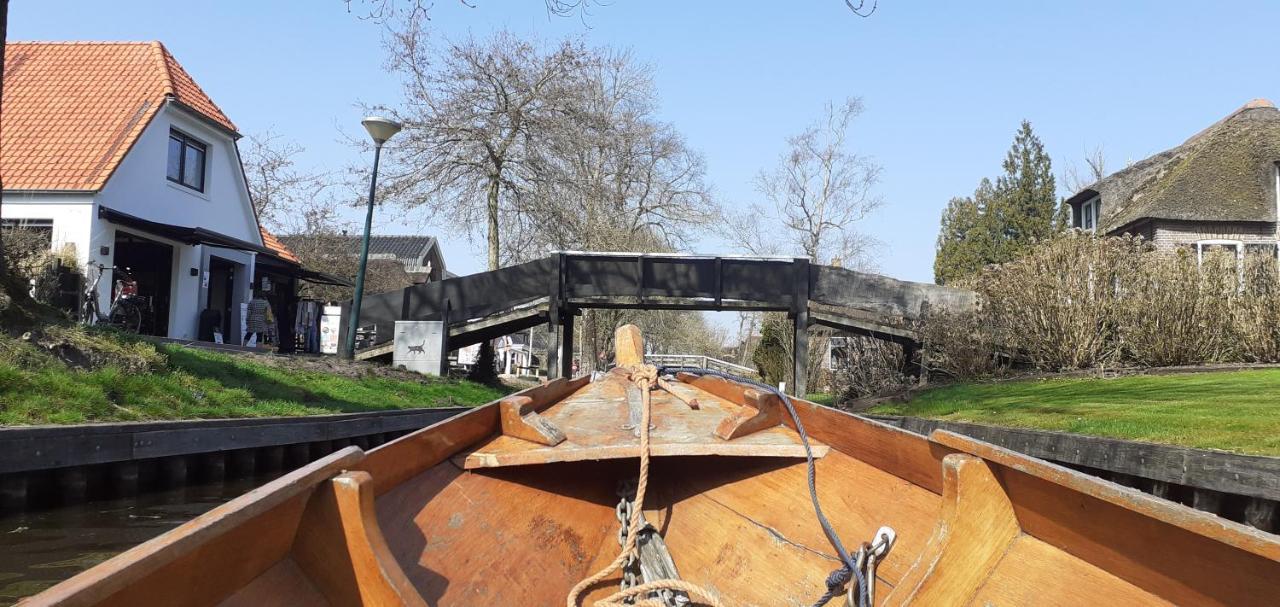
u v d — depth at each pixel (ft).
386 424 40.57
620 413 16.56
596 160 118.83
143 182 60.18
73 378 27.96
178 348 38.58
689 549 12.94
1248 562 6.97
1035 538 9.78
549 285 62.23
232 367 39.50
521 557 11.76
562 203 91.45
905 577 9.63
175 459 27.58
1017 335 51.13
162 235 60.75
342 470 8.60
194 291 65.98
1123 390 36.78
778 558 12.00
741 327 168.55
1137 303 45.21
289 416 33.58
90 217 54.39
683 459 14.62
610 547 13.29
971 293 58.29
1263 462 20.10
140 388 30.17
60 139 58.49
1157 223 73.05
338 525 8.06
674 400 17.74
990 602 9.46
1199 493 22.30
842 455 13.12
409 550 10.04
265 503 6.98
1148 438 25.84
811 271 59.16
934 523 10.69
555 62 87.04
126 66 66.39
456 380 64.80
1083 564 9.09
